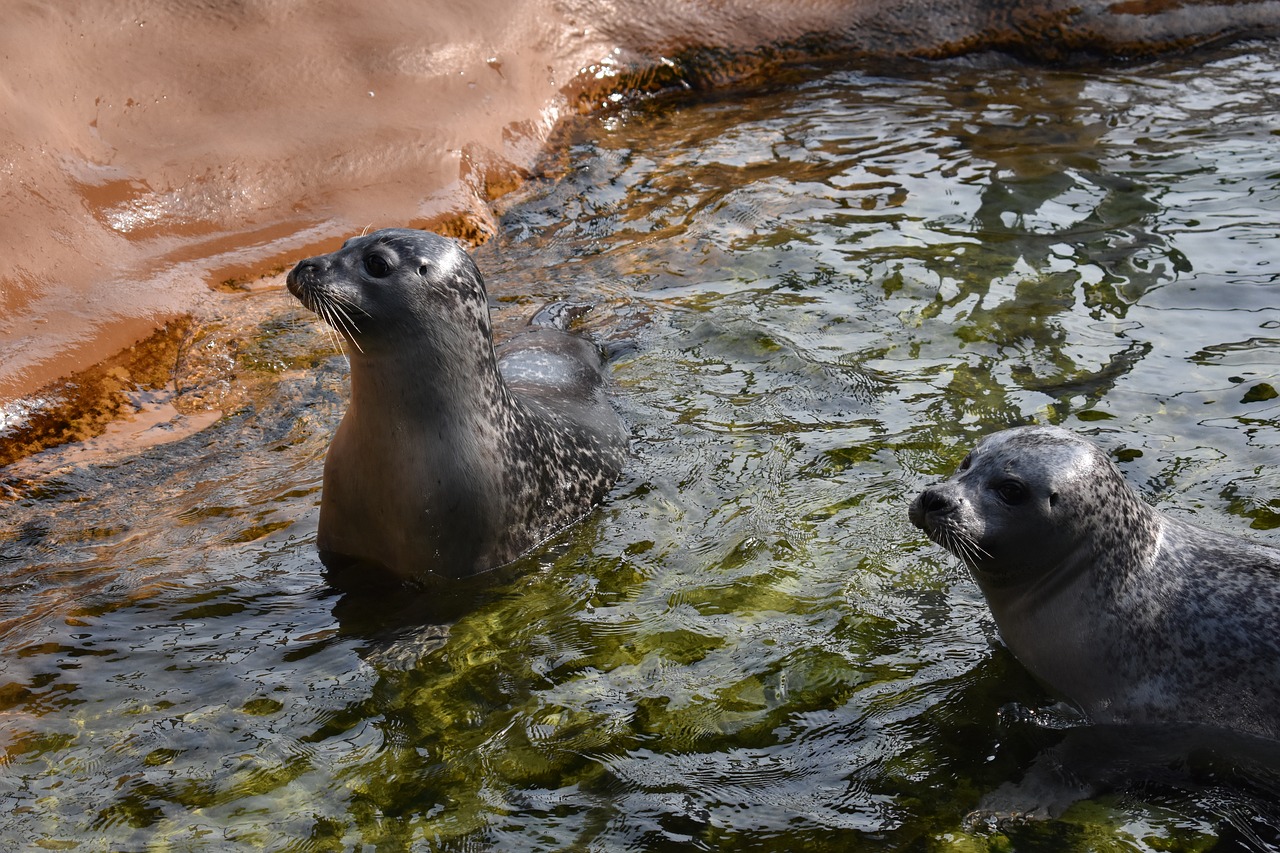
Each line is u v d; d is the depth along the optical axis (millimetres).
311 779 4848
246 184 9477
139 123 9539
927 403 7375
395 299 5602
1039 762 4852
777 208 10062
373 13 10969
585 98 12000
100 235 8781
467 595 5996
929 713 5129
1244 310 8172
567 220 10133
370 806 4707
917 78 12781
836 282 8867
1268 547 5230
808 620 5723
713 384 7719
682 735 5055
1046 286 8648
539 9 11805
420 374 5742
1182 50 13156
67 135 9062
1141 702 5000
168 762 4934
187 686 5375
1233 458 6629
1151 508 5359
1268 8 13352
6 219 8367
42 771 4883
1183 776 4746
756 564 6125
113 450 7320
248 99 10047
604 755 4953
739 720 5133
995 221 9648
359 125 10180
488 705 5250
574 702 5262
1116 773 4777
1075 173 10414
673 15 12453
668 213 10109
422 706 5254
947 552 6141
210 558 6289
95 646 5641
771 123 11812
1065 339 7965
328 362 8164
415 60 10820
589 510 6617
